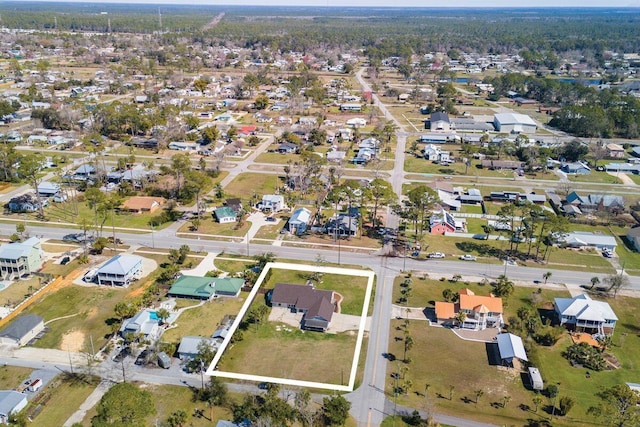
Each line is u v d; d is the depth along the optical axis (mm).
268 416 62938
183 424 65062
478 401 70812
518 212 132375
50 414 66812
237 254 111062
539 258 112562
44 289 95812
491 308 87250
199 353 76188
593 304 89062
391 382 73812
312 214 133250
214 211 133625
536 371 75250
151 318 86000
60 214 129500
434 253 112000
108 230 121188
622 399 66438
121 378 73750
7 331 80875
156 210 133375
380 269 106125
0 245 109062
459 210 139000
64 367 75812
